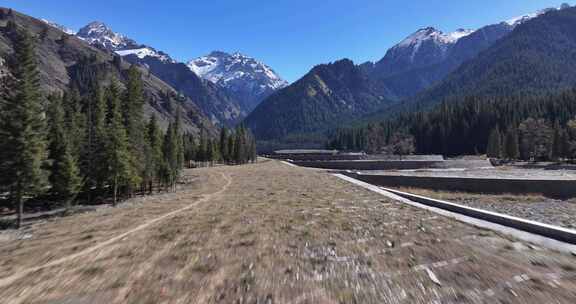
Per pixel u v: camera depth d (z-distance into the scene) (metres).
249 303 6.79
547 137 118.38
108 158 47.16
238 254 10.23
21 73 39.62
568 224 24.80
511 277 8.23
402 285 7.76
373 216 16.97
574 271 8.70
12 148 36.94
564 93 162.88
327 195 26.23
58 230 14.72
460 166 96.31
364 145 196.25
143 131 62.34
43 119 41.03
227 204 21.97
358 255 10.19
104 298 6.96
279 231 13.44
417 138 167.62
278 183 38.78
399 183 51.19
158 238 12.26
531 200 39.41
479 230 13.80
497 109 156.25
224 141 130.00
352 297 7.08
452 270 8.76
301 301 6.88
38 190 39.09
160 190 59.94
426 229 13.84
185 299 6.93
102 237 12.48
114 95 69.25
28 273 8.53
